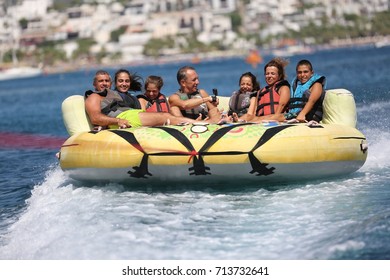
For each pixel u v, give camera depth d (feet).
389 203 57.21
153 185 70.59
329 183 68.18
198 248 48.34
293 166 67.05
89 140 71.36
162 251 47.93
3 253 52.03
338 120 76.69
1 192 80.74
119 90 78.95
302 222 52.90
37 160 110.22
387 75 278.26
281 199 61.21
